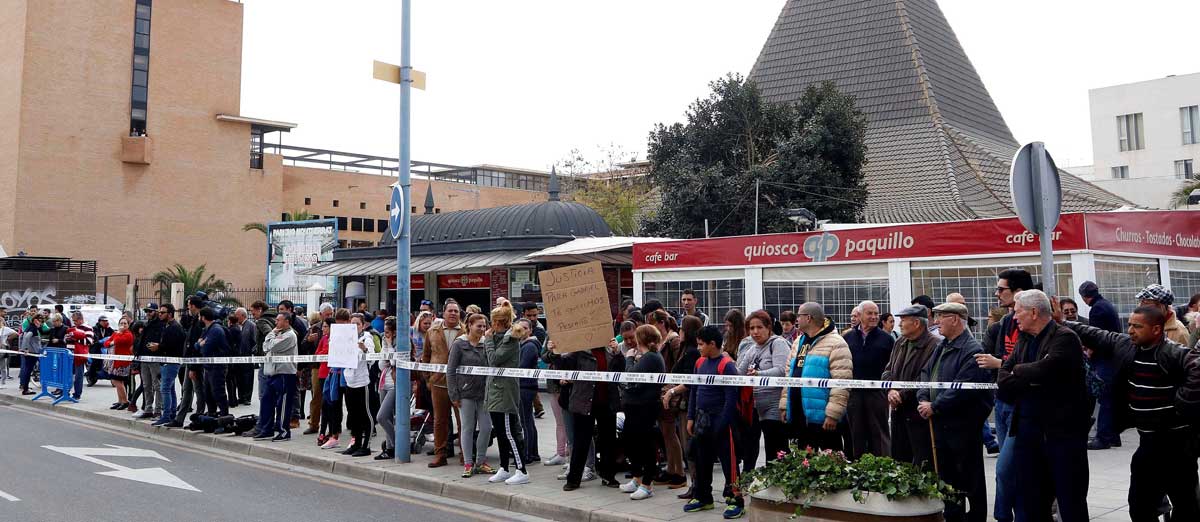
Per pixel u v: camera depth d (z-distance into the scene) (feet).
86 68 184.14
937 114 127.03
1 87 181.16
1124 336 21.18
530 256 67.15
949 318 22.76
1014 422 20.76
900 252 43.68
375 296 98.37
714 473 32.65
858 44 146.61
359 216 254.68
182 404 46.03
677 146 110.93
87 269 164.25
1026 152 24.06
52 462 35.29
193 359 44.01
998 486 23.35
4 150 178.09
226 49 206.08
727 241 50.78
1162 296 25.54
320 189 247.29
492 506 28.89
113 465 34.83
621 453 31.71
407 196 35.19
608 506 26.94
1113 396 21.12
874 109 135.74
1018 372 20.07
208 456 38.42
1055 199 24.30
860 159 105.19
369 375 39.81
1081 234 37.99
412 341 42.24
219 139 203.92
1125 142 167.32
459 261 79.30
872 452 25.52
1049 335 20.25
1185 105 160.45
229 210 205.05
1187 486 20.15
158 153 193.77
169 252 194.59
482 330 32.60
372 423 41.50
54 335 64.03
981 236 41.22
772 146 106.01
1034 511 20.54
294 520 26.02
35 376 69.05
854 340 27.04
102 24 186.70
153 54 194.39
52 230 177.68
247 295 184.14
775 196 101.35
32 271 135.74
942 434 22.58
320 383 43.24
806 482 20.63
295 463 36.91
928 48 143.64
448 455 36.09
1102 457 32.99
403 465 34.30
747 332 30.73
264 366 41.42
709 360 26.53
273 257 135.85
